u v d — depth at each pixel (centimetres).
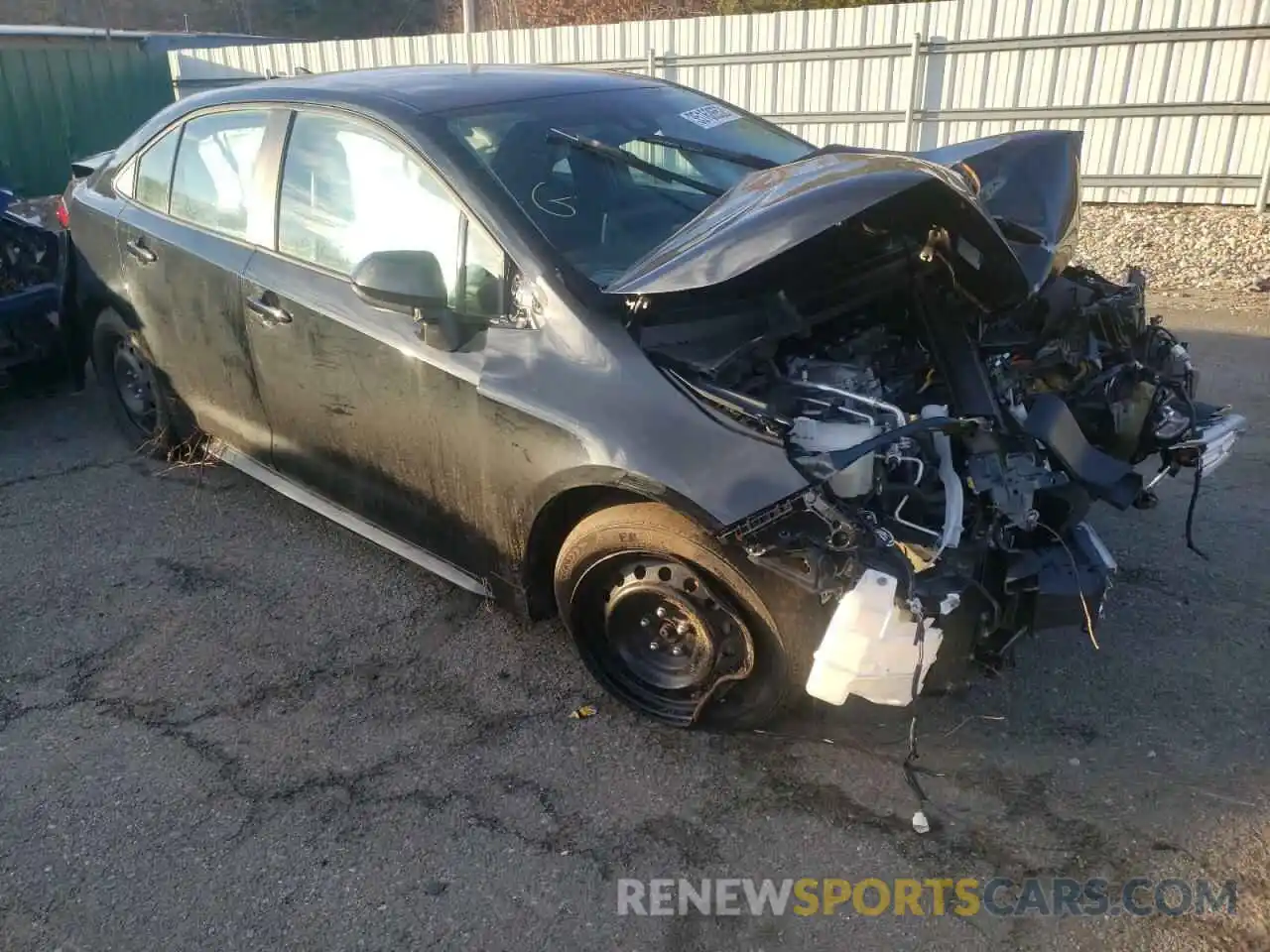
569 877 258
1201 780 280
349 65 1477
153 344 454
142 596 392
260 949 240
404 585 395
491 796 286
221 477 493
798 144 426
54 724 320
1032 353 334
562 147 348
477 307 316
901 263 329
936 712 310
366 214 349
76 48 1492
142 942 242
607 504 300
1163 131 1019
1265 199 972
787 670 274
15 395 604
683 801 281
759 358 295
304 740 311
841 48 1143
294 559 416
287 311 369
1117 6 999
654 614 302
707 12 1927
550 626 366
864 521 257
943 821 270
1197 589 371
